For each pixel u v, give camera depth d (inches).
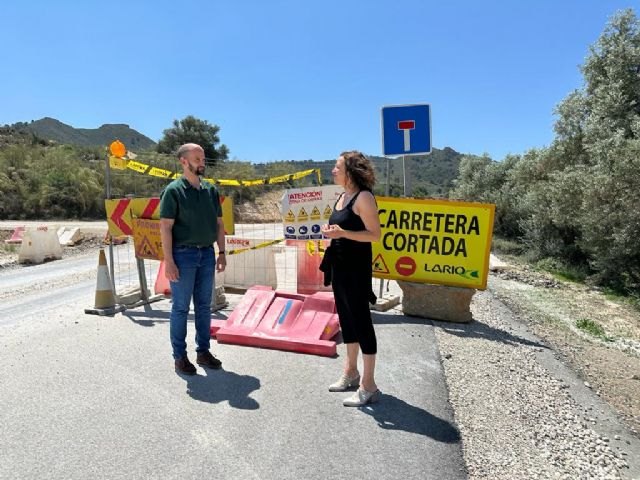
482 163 977.5
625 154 482.0
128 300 285.7
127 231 283.6
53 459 129.3
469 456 138.1
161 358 201.3
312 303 229.0
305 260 313.3
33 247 564.1
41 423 148.0
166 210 175.9
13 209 1231.5
